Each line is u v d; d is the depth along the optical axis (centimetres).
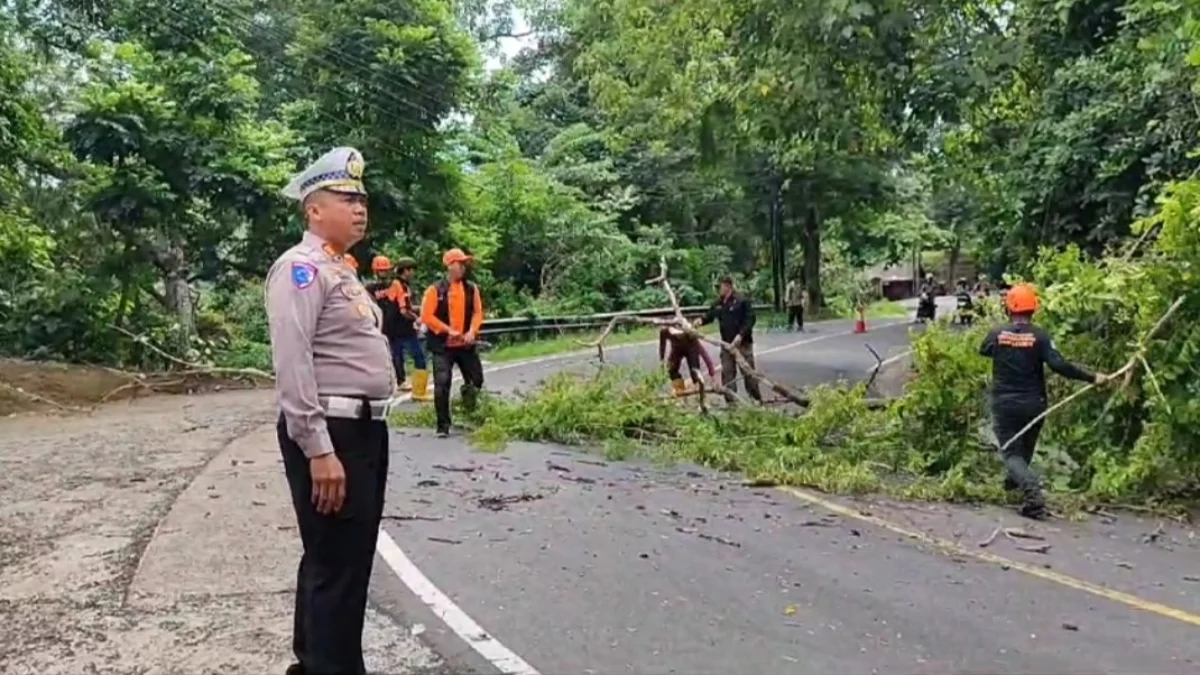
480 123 3519
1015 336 850
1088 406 918
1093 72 1363
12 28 2022
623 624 545
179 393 1777
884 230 5200
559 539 723
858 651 508
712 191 4272
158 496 845
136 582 600
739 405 1173
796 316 3762
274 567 630
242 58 2173
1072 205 1430
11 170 1862
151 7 2111
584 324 3098
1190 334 858
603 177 3950
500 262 3362
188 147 2020
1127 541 745
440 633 530
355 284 409
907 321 4369
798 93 1394
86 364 1897
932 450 968
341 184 405
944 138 1727
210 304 2497
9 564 643
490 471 975
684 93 1967
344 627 405
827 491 900
